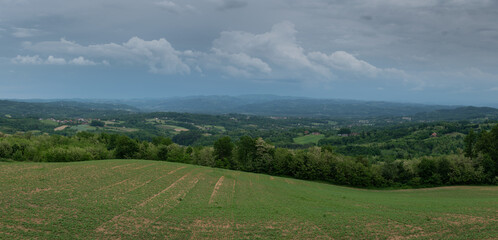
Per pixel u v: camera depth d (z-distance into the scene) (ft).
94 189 138.31
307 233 95.40
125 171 194.49
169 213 110.42
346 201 157.99
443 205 140.05
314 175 275.39
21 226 87.30
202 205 126.62
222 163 307.78
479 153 260.62
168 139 385.70
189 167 240.32
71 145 343.67
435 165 257.75
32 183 139.44
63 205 109.40
